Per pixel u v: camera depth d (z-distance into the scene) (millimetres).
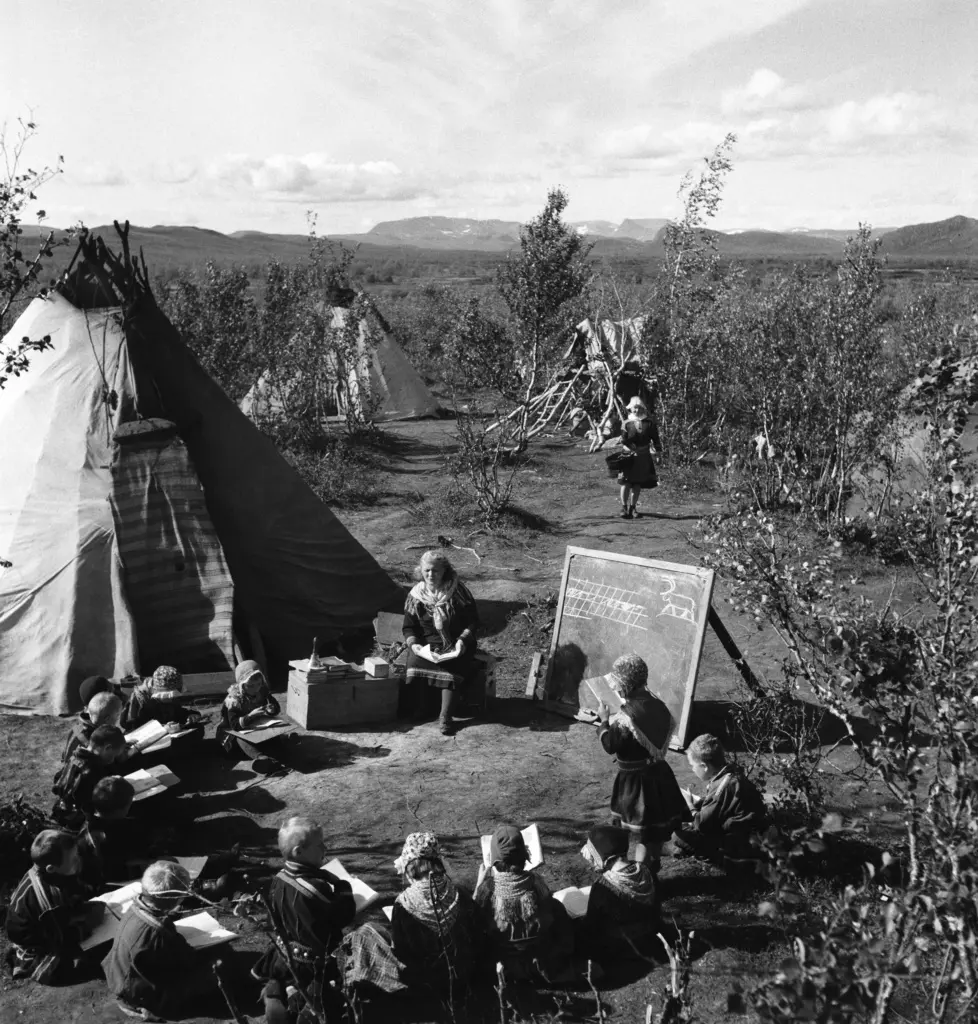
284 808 6961
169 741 7156
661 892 5930
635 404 14883
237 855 6285
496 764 7660
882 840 6090
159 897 4891
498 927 5113
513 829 5246
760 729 7680
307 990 4473
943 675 4180
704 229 21234
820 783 6906
